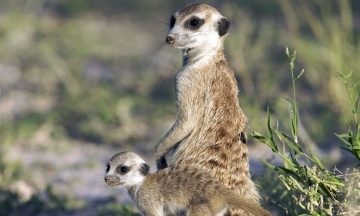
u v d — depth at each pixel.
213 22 8.16
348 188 7.38
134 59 17.36
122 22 19.92
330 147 12.98
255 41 16.75
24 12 19.64
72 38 18.73
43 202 10.76
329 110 14.02
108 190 11.56
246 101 13.86
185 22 8.16
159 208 7.55
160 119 14.38
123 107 14.40
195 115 7.95
